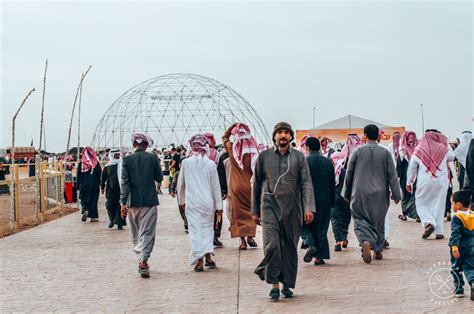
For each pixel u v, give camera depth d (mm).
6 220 18234
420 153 13016
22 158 49906
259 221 8164
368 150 10508
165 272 10125
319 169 10258
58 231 16453
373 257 10727
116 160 16672
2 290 9047
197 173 10328
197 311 7500
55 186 22609
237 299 8055
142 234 9852
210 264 10375
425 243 12367
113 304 8000
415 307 7348
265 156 8055
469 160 10391
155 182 10000
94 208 18891
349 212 11898
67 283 9445
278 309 7426
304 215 7965
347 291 8266
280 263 7852
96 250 12805
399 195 10547
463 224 7660
